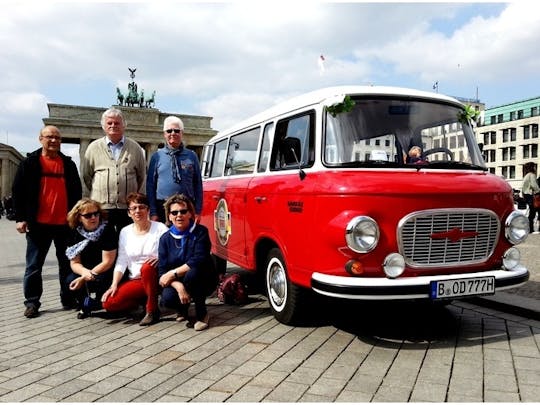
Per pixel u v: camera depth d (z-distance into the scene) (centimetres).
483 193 471
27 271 614
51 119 5559
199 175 699
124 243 589
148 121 6084
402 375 394
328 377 391
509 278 471
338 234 430
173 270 540
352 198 432
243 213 636
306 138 517
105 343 490
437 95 551
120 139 671
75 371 413
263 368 412
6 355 457
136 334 521
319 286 445
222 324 553
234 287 646
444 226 454
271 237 550
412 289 428
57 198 634
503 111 8288
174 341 493
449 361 425
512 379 384
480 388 368
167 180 672
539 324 538
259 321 561
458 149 534
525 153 7831
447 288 437
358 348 461
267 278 573
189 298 533
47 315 614
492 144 8456
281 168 560
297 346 468
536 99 7712
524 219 491
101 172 659
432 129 524
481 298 621
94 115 5816
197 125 6381
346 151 477
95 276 588
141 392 368
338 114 492
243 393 362
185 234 552
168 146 681
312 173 488
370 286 421
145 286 559
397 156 493
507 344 470
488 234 476
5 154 8056
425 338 490
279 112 594
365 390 365
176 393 365
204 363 427
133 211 586
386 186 436
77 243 603
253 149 655
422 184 448
